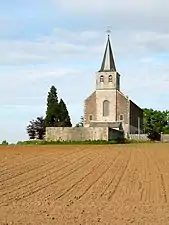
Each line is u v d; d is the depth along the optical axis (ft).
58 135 267.80
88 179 98.02
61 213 59.47
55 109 379.55
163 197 76.23
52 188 85.46
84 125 357.41
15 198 74.02
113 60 366.84
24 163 123.95
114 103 354.54
